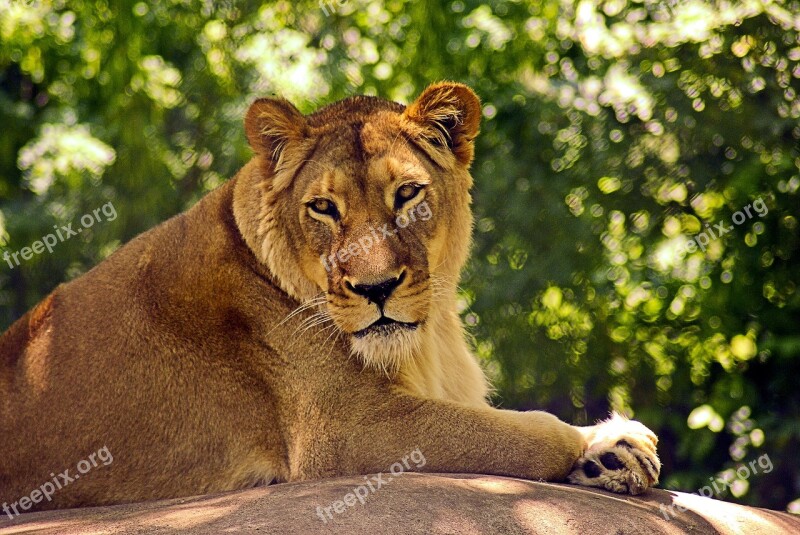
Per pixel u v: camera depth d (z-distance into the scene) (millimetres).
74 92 16984
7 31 16547
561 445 7148
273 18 16172
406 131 7656
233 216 7836
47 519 6914
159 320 7699
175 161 16234
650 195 14148
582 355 14586
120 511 6840
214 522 5973
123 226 15945
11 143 16734
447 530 5801
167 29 16297
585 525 6074
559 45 15242
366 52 16047
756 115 13219
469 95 7863
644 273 14266
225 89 16141
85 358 7699
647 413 14156
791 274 13586
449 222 7812
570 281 14344
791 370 13586
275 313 7602
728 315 13805
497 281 14438
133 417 7602
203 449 7598
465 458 7156
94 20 16078
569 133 14820
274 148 7668
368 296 7219
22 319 8180
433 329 7961
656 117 13805
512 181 14750
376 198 7363
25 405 7719
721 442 14055
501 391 14812
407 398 7352
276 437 7566
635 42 14156
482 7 15484
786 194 13445
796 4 13320
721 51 13461
